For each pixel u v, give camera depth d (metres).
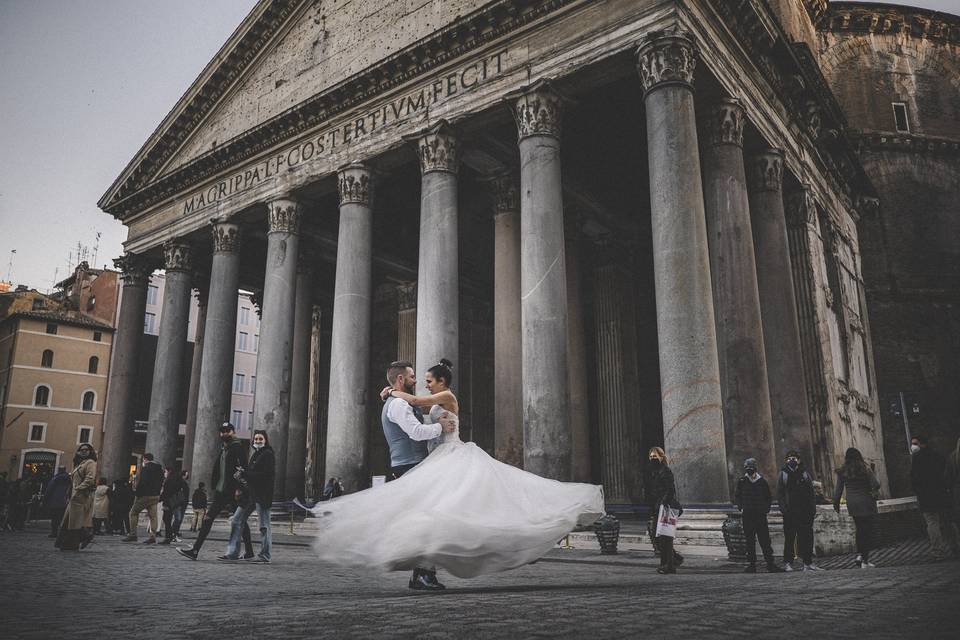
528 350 16.70
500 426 20.30
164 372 27.58
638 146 24.03
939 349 30.47
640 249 28.48
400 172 27.09
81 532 13.58
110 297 54.66
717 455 13.92
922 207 32.28
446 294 19.17
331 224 30.47
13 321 50.81
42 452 49.59
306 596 5.45
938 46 34.22
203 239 29.31
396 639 2.97
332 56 24.77
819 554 13.38
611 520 13.47
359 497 5.01
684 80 15.72
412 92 21.20
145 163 31.25
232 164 26.89
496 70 19.06
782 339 19.50
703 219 15.20
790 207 23.27
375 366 35.50
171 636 3.20
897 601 4.39
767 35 19.36
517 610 3.96
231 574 8.31
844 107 32.84
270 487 11.12
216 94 28.92
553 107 18.05
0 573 8.12
